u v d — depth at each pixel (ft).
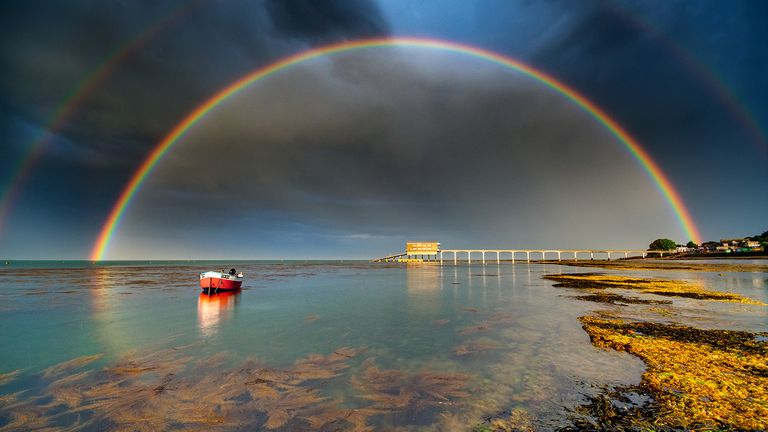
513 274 250.78
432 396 32.91
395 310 84.74
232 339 56.65
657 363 38.47
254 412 30.32
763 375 34.30
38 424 28.84
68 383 37.55
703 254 570.46
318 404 31.73
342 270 342.03
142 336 59.11
